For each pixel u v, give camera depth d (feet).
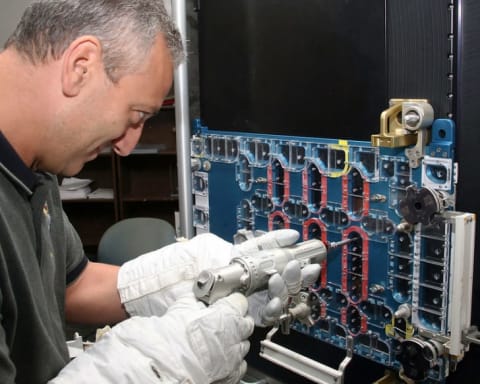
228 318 2.35
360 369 3.37
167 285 3.06
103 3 1.98
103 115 2.10
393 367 3.03
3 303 2.03
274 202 3.59
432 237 2.72
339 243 3.14
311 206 3.37
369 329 3.15
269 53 3.44
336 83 3.07
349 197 3.13
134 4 2.05
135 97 2.13
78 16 1.94
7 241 2.07
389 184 2.91
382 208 2.97
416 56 2.70
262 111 3.57
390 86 2.82
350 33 2.95
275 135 3.50
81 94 2.03
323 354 3.52
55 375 2.41
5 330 2.09
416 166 2.75
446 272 2.66
